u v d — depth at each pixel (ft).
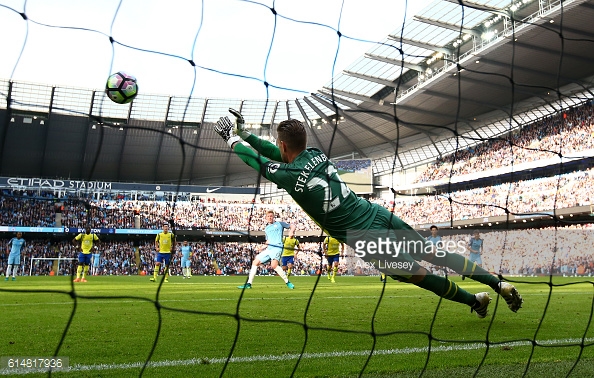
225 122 11.21
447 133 127.03
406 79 108.58
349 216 11.33
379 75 108.37
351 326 14.65
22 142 120.06
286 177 10.87
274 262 33.81
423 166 139.23
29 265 93.09
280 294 27.71
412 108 115.65
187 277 62.80
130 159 132.67
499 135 118.52
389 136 133.18
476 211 106.52
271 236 33.83
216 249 111.14
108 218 107.24
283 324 14.93
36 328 13.99
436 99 109.70
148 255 104.42
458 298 13.23
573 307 20.58
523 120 112.78
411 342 12.12
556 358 10.50
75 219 104.47
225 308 19.61
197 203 116.26
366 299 24.11
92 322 15.24
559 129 101.71
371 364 9.79
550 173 103.24
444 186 128.06
